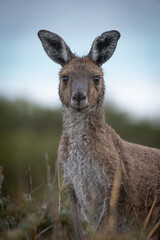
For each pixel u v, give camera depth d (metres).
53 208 18.22
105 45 19.03
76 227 16.73
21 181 19.27
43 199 19.28
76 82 17.31
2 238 15.70
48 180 19.11
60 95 18.34
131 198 16.81
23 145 32.16
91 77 17.70
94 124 16.75
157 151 18.73
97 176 16.44
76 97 16.64
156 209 17.41
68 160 17.02
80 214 17.66
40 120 36.62
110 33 18.80
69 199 17.38
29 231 15.66
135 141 33.88
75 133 16.86
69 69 17.98
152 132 36.22
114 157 16.47
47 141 33.75
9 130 35.47
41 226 16.80
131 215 17.02
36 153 30.48
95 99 17.36
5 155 30.02
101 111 17.50
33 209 16.94
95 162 16.38
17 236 14.29
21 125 36.09
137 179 17.27
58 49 19.27
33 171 22.81
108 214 16.11
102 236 14.99
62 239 15.73
